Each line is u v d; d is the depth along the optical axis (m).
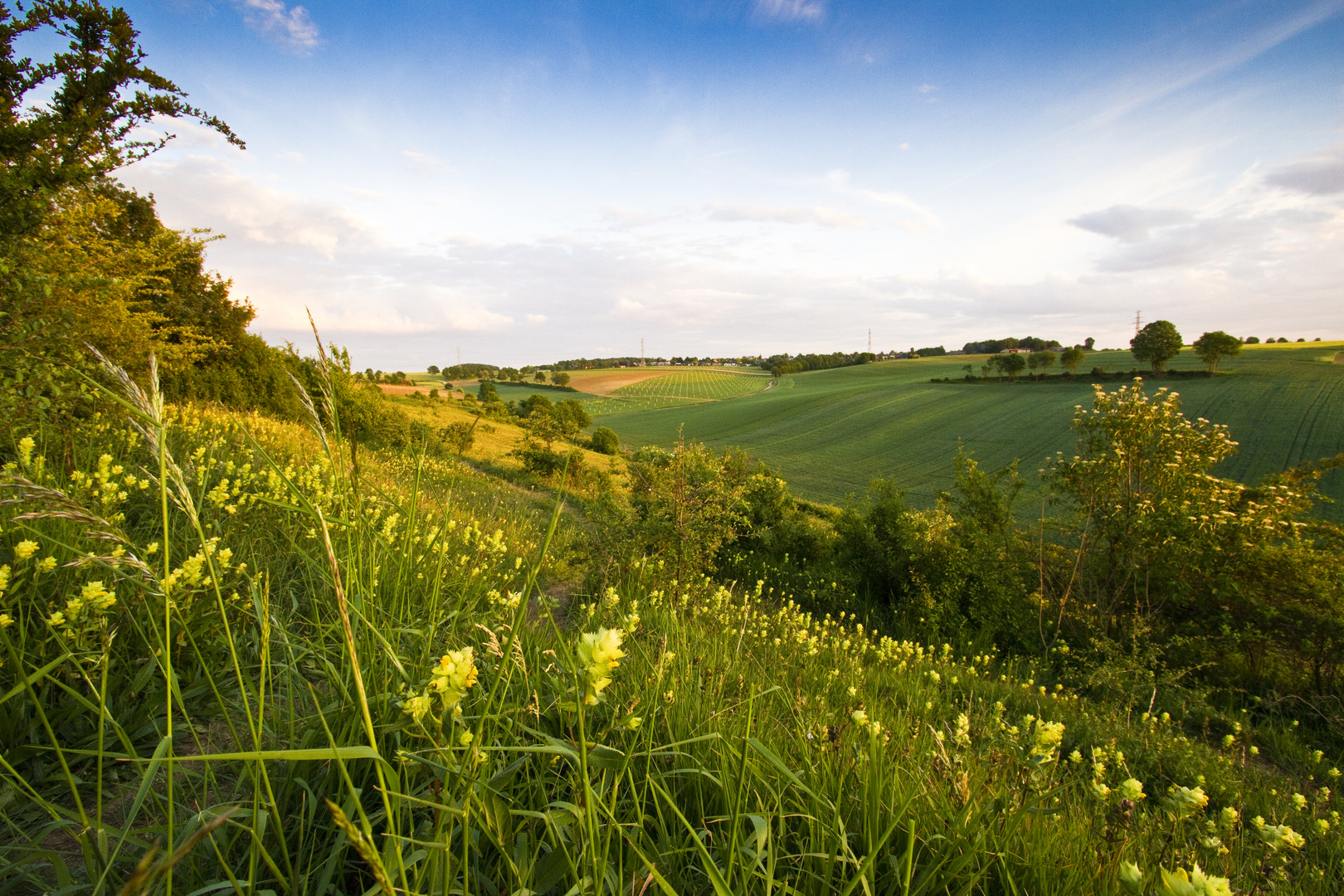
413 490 2.63
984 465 49.62
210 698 2.27
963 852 1.76
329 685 2.12
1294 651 8.39
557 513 1.38
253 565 3.16
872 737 1.89
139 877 0.63
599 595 5.45
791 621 6.44
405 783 1.55
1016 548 12.28
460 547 5.04
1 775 1.52
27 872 1.41
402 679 1.89
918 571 11.16
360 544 2.11
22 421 3.38
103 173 5.37
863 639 7.04
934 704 5.02
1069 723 5.91
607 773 1.78
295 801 1.76
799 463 56.28
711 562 8.91
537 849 1.45
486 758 1.33
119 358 6.81
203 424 8.38
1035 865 1.81
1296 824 3.97
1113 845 1.91
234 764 2.00
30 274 3.61
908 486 44.41
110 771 1.92
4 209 4.36
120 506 3.72
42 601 2.23
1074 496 11.24
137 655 2.27
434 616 2.29
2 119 4.49
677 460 8.77
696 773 1.83
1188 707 7.52
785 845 1.83
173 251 10.59
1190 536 9.51
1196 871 0.98
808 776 2.05
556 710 2.25
